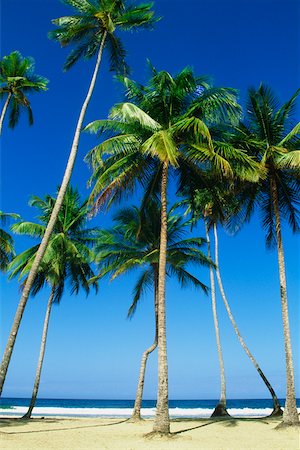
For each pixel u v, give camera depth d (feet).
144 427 70.18
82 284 98.07
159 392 52.42
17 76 77.46
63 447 45.73
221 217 68.49
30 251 85.97
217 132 62.85
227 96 57.88
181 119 59.57
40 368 92.27
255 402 447.42
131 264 78.43
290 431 56.59
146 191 66.23
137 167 60.64
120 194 60.80
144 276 91.76
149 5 62.69
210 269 104.27
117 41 67.21
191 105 60.64
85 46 66.69
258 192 72.74
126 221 85.61
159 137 52.60
